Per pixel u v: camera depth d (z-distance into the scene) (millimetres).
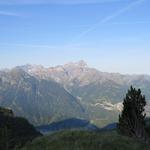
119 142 28125
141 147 27953
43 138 30953
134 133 35969
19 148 30812
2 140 34375
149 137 34750
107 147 26328
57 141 28797
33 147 28844
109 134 32062
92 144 26844
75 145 26562
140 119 37250
